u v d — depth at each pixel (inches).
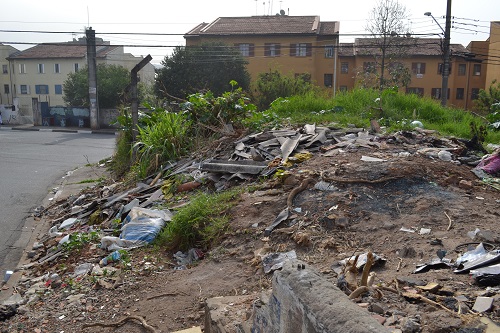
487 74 1493.6
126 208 304.0
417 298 130.8
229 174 300.2
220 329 134.5
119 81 1577.3
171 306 178.7
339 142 328.8
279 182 259.8
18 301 210.4
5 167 610.9
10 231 337.7
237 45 1603.1
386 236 193.3
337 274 163.9
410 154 289.1
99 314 185.2
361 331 78.1
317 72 1615.4
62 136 1127.6
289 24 1642.5
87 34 1330.0
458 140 338.0
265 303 123.1
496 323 112.7
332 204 223.3
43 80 2118.6
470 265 151.6
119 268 223.1
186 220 239.9
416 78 1646.2
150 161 384.5
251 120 428.8
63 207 391.5
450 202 218.5
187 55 1296.8
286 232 208.5
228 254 209.6
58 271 238.2
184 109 434.0
